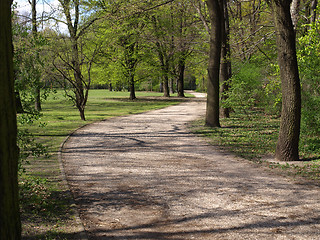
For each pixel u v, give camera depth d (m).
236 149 12.09
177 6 25.38
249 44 20.08
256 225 5.19
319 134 12.18
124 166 9.52
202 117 24.00
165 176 8.38
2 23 2.46
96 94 60.84
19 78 6.77
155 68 44.09
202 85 80.38
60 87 20.97
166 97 52.03
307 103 11.70
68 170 8.99
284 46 9.79
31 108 6.99
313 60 11.70
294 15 15.55
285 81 9.91
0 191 2.43
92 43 24.47
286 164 9.34
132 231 5.02
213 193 6.91
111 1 22.16
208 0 17.17
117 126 19.08
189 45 26.53
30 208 5.77
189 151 11.84
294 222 5.30
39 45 6.85
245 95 21.20
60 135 15.35
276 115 22.61
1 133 2.43
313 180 7.84
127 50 40.34
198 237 4.78
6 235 2.46
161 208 6.03
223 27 21.30
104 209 5.98
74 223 5.21
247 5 26.72
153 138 14.78
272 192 6.94
